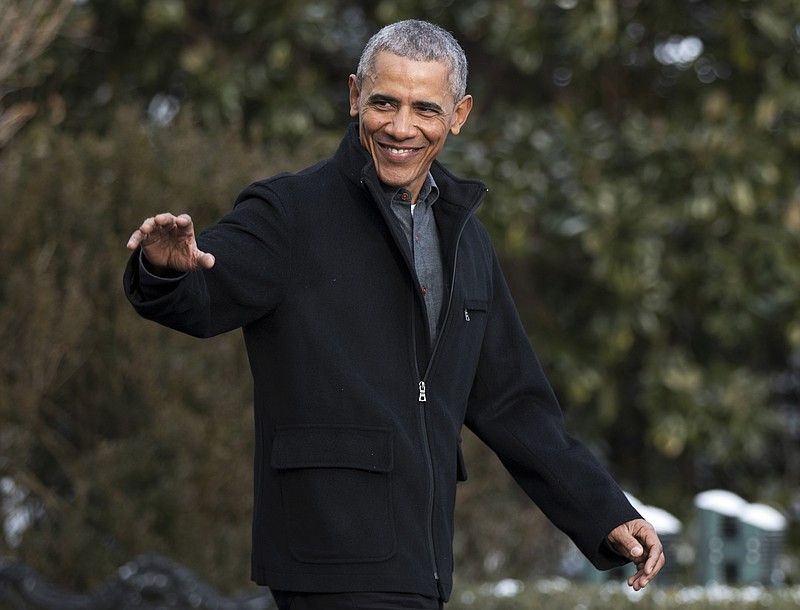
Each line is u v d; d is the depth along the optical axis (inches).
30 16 957.8
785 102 1264.8
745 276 1285.7
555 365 1258.6
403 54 379.6
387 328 384.5
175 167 894.4
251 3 1256.8
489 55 1362.0
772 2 1258.6
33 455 891.4
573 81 1323.8
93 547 815.1
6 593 784.3
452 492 395.5
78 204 853.8
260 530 388.5
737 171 1245.7
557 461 421.7
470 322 404.8
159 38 1267.2
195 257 343.0
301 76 1286.9
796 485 1417.3
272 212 382.0
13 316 837.8
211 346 887.1
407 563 374.9
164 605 770.8
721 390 1268.5
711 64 1327.5
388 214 382.6
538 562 1043.3
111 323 868.6
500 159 1245.7
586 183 1239.5
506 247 1223.5
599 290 1295.5
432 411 389.7
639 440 1408.7
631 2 1305.4
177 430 846.5
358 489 374.3
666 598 840.9
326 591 373.1
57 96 1159.6
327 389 377.1
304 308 380.2
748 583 959.6
